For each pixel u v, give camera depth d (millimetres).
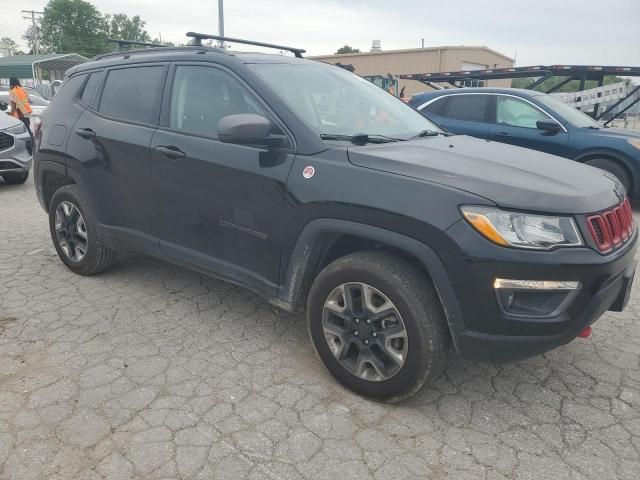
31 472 2311
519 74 12406
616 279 2662
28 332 3533
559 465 2436
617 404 2900
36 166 4605
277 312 3924
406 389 2699
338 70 3986
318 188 2797
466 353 2559
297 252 2934
